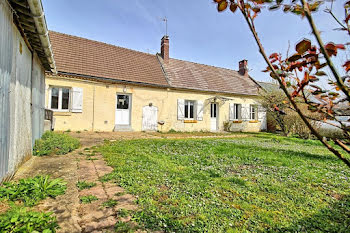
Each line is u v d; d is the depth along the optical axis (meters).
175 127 12.48
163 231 1.94
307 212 2.50
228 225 2.11
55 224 1.88
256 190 3.12
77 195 2.61
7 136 2.83
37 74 5.21
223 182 3.38
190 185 3.15
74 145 5.58
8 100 2.87
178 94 12.62
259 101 13.98
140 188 2.87
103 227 1.95
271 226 2.14
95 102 10.05
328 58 0.78
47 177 2.82
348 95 0.77
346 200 2.92
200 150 6.21
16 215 1.79
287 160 5.26
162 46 14.31
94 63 10.69
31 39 4.20
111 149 5.54
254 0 0.93
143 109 11.37
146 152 5.50
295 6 0.89
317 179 3.77
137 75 11.63
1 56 2.57
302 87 1.03
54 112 9.09
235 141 8.98
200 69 15.52
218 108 14.38
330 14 0.95
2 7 2.60
